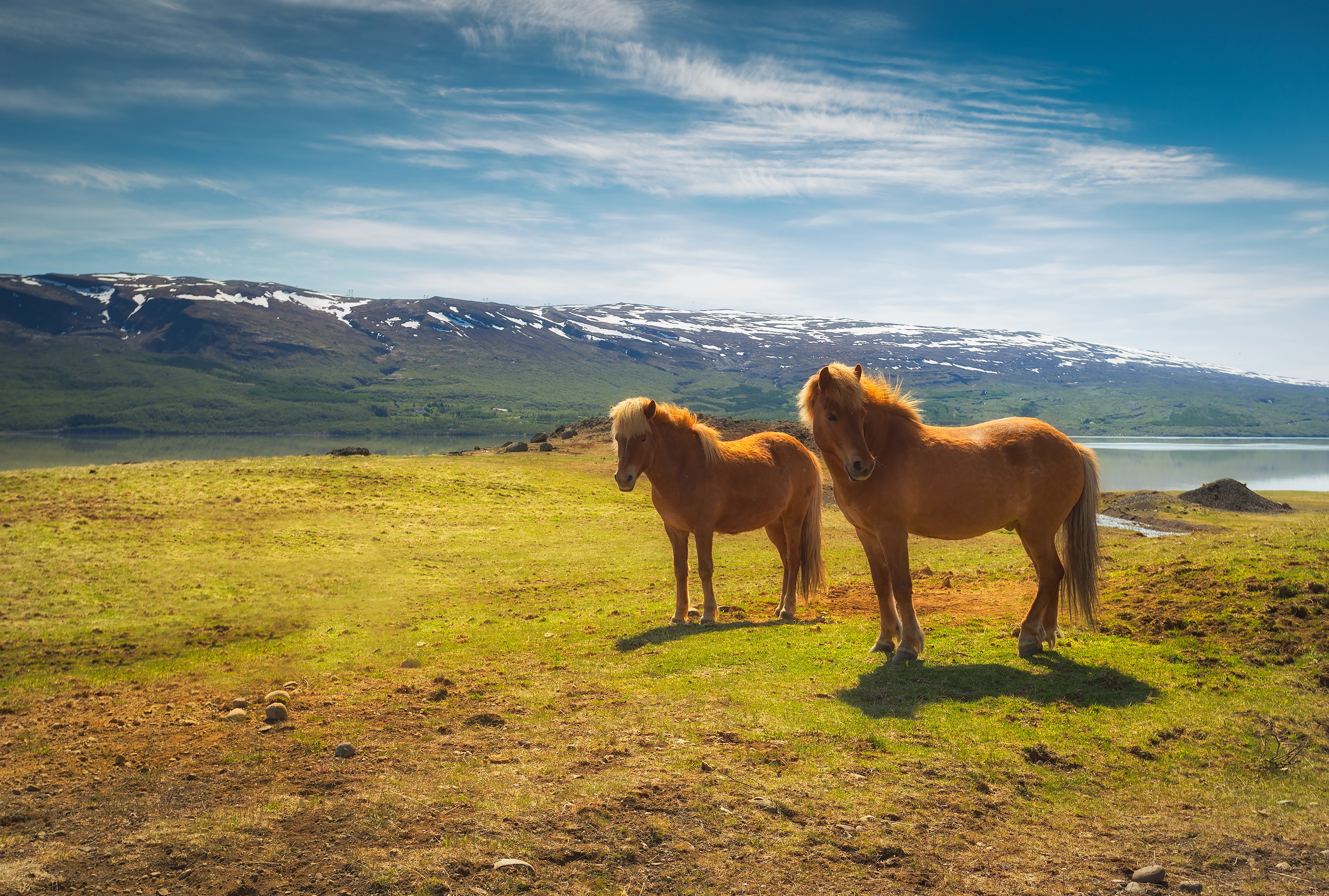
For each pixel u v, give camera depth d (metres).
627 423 9.76
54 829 4.11
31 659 9.57
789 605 10.99
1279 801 4.78
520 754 5.28
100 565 15.53
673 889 3.69
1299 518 31.19
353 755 5.25
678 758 5.16
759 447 10.91
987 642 8.02
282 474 27.39
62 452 110.12
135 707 7.17
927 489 7.45
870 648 8.09
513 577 16.53
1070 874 3.97
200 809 4.36
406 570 16.98
